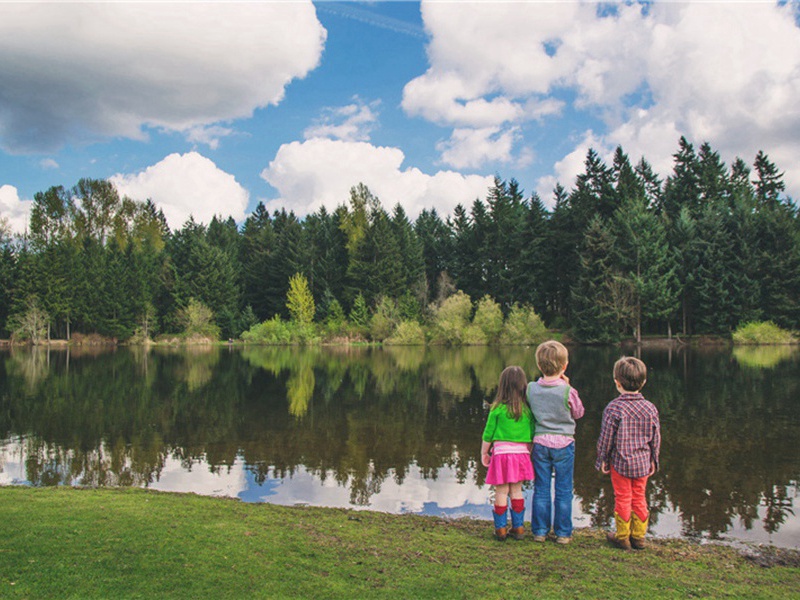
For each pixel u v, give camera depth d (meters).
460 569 4.59
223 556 4.62
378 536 5.67
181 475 10.38
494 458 5.52
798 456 11.40
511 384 5.46
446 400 19.61
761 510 8.36
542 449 5.45
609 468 5.54
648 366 30.83
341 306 67.69
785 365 30.77
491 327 55.06
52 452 12.20
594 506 8.45
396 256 67.75
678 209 61.56
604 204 60.34
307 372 29.97
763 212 53.38
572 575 4.51
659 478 9.97
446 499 8.93
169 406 18.50
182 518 5.93
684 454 11.59
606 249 53.94
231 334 67.00
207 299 68.44
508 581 4.32
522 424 5.48
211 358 41.81
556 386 5.40
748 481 9.78
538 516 5.51
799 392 20.41
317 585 4.07
